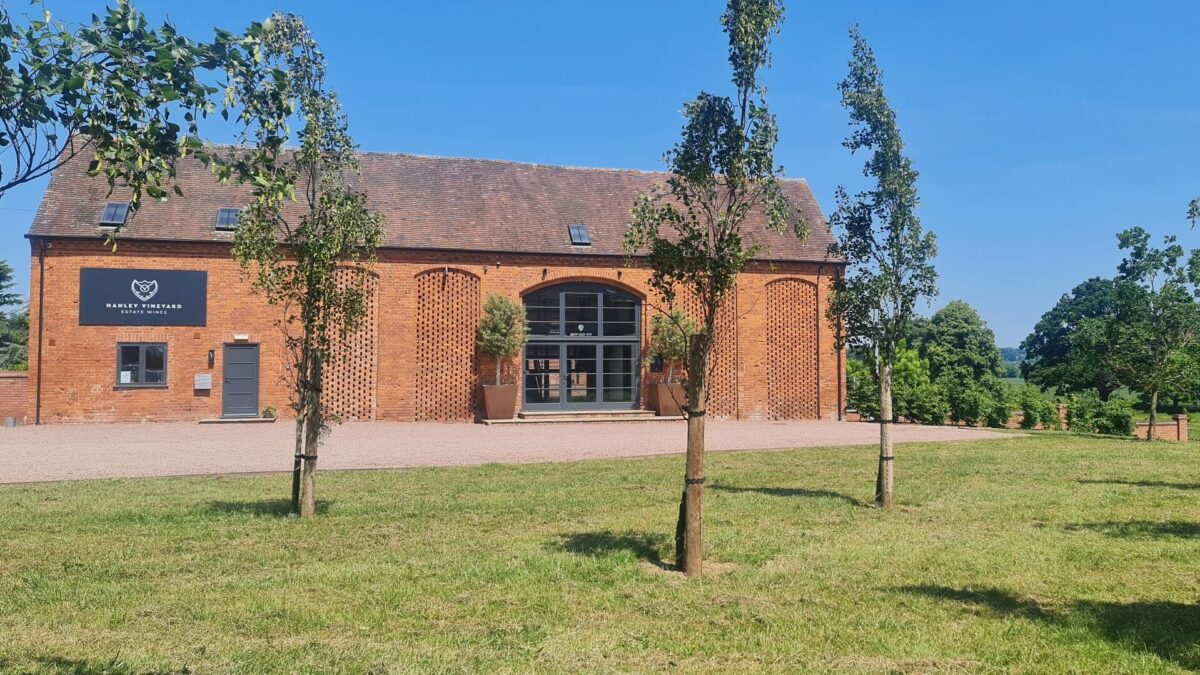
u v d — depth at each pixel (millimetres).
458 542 8094
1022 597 6203
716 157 7301
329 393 23406
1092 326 22906
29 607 5812
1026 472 13555
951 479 12734
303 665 4660
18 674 4457
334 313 9656
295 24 9094
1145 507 10172
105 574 6750
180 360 22328
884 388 10414
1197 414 39188
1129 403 26500
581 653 4934
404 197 25562
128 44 3299
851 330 10570
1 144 3211
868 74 10438
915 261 10359
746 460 15297
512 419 24094
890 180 10203
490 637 5223
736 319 26500
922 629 5426
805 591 6359
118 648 4941
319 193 9508
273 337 22938
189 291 22438
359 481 12383
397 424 23422
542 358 25469
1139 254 21406
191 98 3465
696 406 7062
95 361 21828
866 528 8883
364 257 10117
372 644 5051
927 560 7352
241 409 22703
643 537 8391
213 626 5395
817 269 27203
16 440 18094
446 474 13227
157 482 12039
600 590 6359
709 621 5594
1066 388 44562
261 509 9859
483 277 24672
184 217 22719
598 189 28266
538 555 7477
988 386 45312
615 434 20969
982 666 4738
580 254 25406
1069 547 7859
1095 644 5109
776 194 7465
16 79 3041
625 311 26281
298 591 6258
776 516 9602
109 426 21312
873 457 15758
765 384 26641
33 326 21469
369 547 7836
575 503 10445
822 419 27031
